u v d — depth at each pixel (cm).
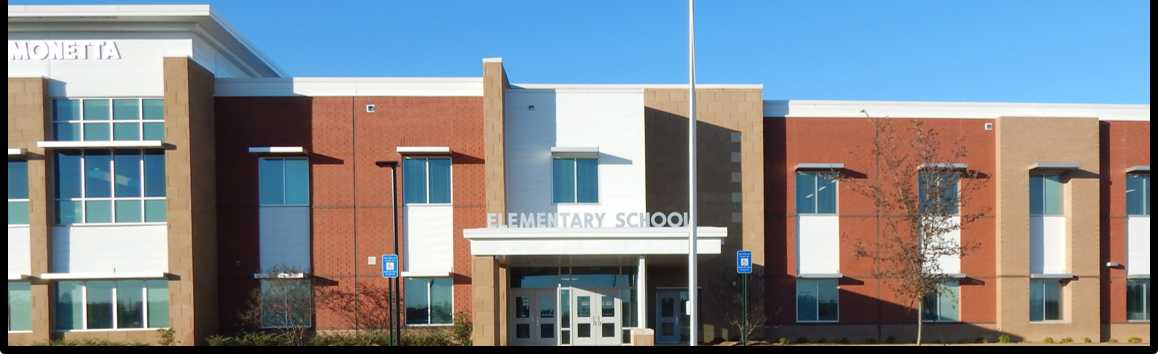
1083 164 2523
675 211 2430
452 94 2397
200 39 2381
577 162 2352
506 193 2319
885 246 2472
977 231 2525
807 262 2509
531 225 2123
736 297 2411
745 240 2444
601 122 2367
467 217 2362
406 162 2377
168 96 2169
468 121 2386
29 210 2172
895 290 2342
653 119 2456
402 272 2331
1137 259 2562
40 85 2180
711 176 2456
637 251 2052
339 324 2352
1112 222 2567
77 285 2214
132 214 2222
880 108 2544
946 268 2520
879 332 2502
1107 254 2558
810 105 2544
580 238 2053
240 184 2358
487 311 2181
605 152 2353
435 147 2328
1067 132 2522
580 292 2434
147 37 2281
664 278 2462
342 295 2355
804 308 2505
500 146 2256
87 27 2255
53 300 2197
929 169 2291
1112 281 2550
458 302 2358
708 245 2055
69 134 2220
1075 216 2512
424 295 2369
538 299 2430
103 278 2170
